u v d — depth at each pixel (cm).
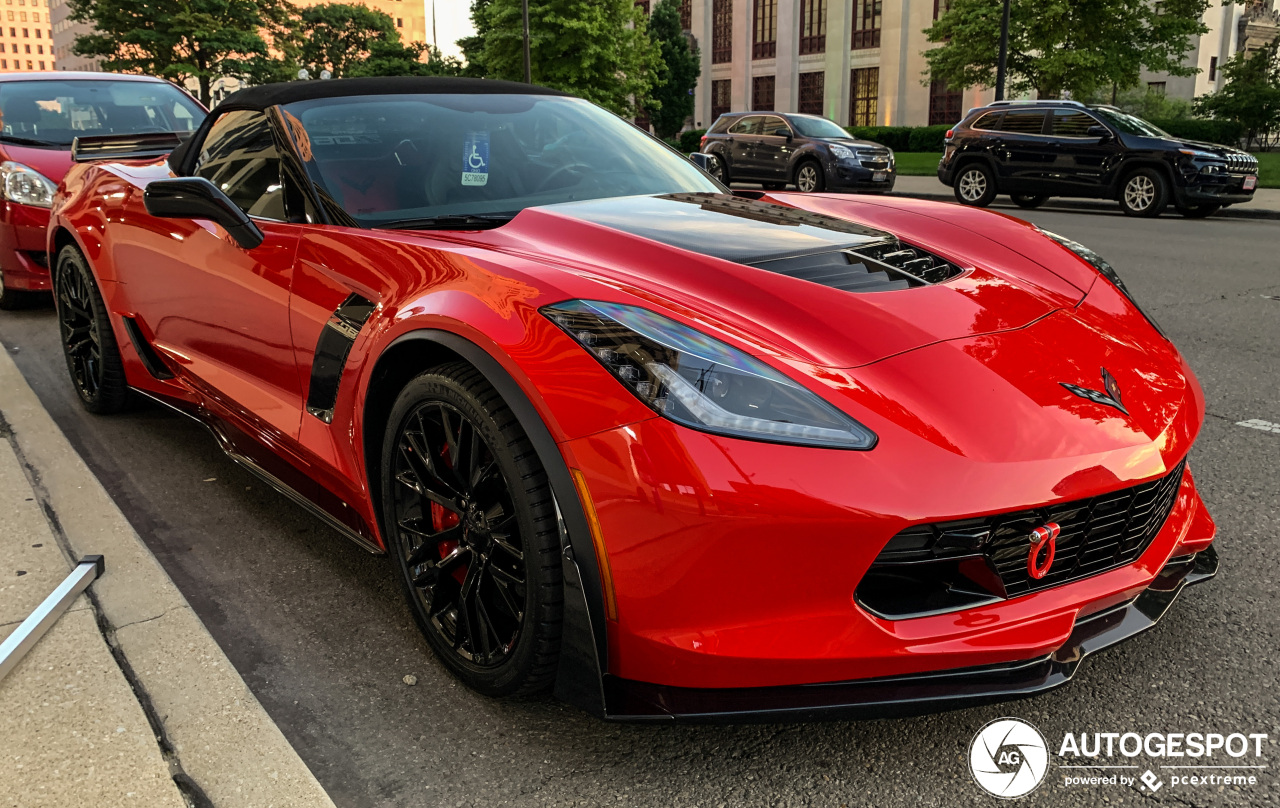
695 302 183
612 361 159
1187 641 206
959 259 233
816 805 159
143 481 310
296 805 158
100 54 4981
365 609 227
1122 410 177
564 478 159
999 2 2139
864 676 156
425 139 267
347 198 243
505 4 2938
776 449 150
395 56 6662
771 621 152
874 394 161
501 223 238
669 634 156
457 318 177
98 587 230
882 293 197
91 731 175
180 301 293
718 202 261
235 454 285
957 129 1455
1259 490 288
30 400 387
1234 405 379
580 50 2936
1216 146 1251
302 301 230
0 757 168
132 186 327
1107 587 174
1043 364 181
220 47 4784
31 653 201
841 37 4072
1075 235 1013
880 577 158
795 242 222
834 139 1630
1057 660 168
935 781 165
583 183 271
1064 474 159
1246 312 570
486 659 183
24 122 603
